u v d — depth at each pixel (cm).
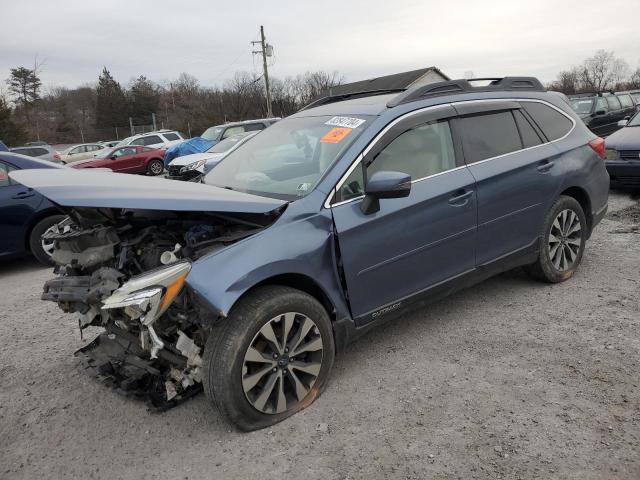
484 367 347
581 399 303
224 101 5831
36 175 324
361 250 327
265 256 291
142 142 2475
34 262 780
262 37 4356
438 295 380
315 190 325
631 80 8325
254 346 291
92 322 328
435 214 361
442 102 392
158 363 316
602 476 244
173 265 276
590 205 484
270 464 270
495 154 409
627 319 398
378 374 349
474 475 251
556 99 484
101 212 321
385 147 351
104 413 331
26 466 285
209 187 333
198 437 298
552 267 464
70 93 7444
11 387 372
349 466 264
